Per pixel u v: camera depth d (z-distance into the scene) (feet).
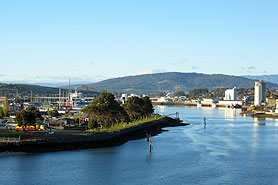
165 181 305.73
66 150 428.15
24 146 410.52
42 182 295.07
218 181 306.96
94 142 476.54
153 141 540.11
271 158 404.98
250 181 308.19
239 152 442.50
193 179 312.71
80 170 335.88
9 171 325.01
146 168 349.41
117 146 480.64
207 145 499.10
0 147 393.70
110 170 339.16
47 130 563.89
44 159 374.84
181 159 395.75
